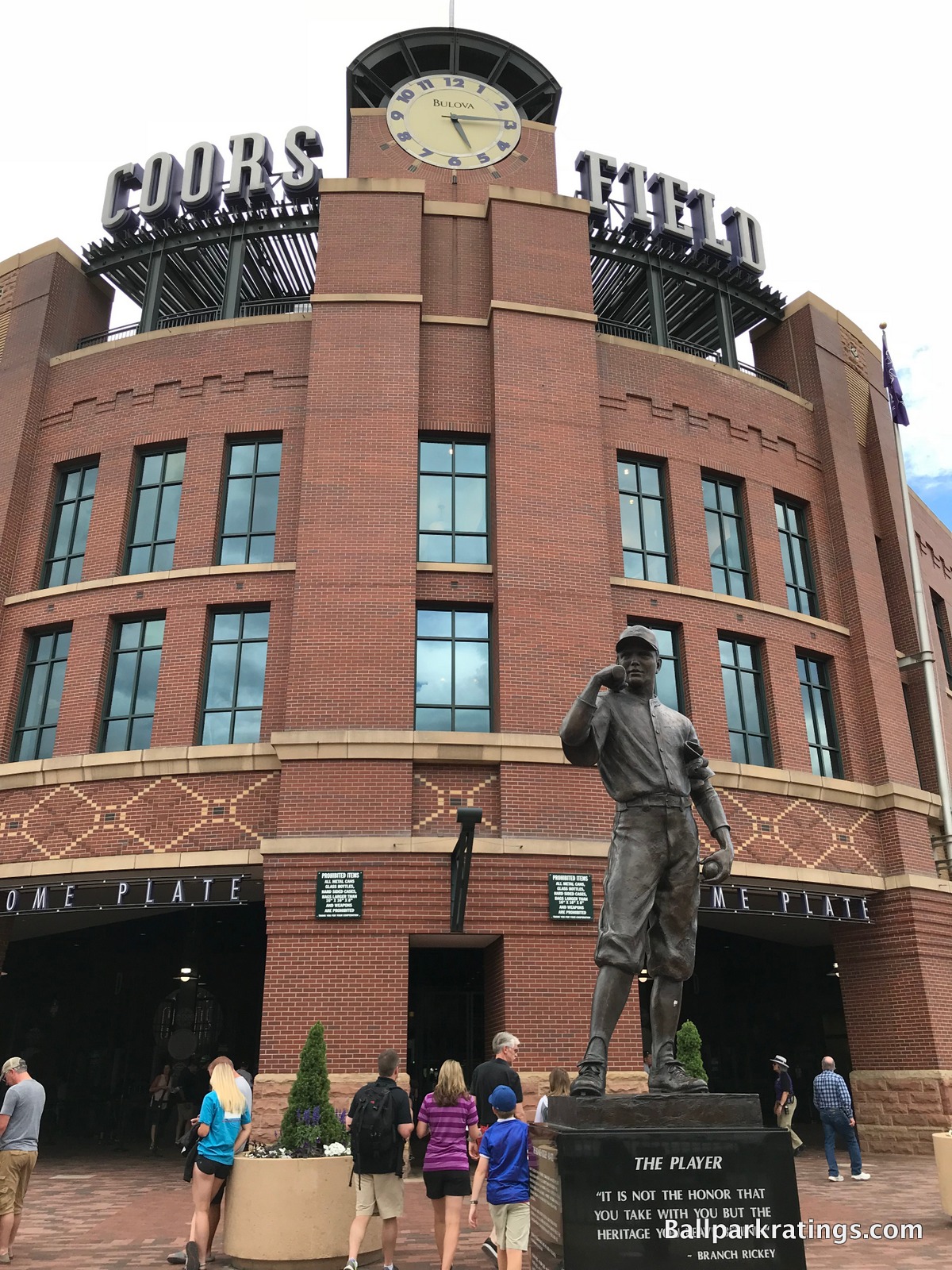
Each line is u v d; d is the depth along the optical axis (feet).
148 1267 28.17
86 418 68.54
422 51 82.43
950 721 82.69
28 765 58.29
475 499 63.21
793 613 69.10
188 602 60.95
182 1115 64.18
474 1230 34.94
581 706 23.81
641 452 68.44
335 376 62.23
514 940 51.42
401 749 53.62
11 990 79.30
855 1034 63.67
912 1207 37.78
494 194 68.44
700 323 87.10
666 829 23.67
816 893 61.62
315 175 71.82
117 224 74.18
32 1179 48.14
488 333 65.92
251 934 79.66
